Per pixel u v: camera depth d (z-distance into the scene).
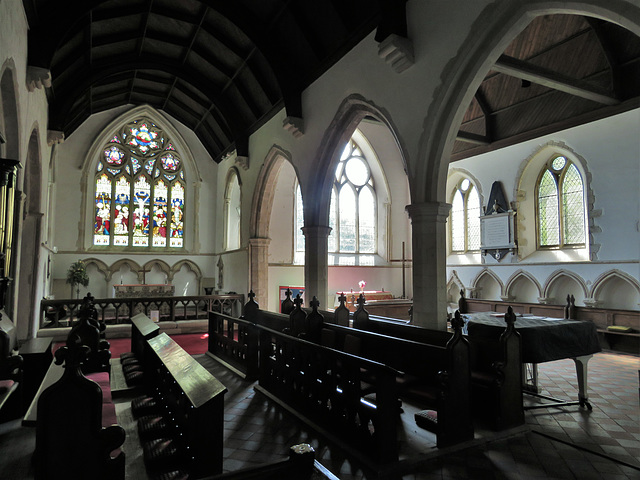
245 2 9.62
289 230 14.38
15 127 6.54
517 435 4.44
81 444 2.26
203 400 2.99
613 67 8.95
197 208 17.08
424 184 6.48
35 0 7.06
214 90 13.27
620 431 4.58
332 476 1.88
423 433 4.39
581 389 5.44
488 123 11.94
